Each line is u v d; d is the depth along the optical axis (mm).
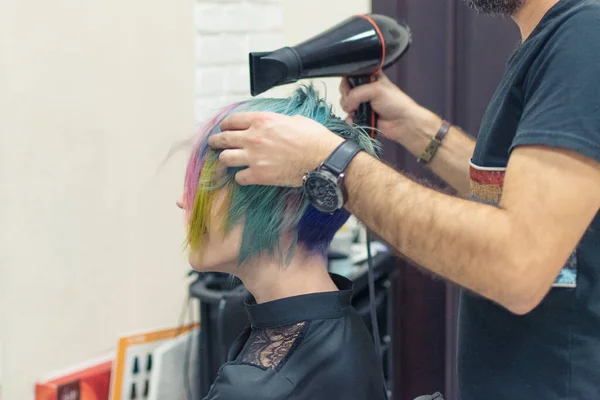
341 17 1775
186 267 1821
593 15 733
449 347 1695
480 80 1601
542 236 698
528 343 862
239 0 1762
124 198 1674
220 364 1487
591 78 704
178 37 1703
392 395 1669
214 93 1777
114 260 1676
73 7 1517
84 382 1590
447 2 1599
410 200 761
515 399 877
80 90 1554
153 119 1697
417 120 1212
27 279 1509
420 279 1719
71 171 1562
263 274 868
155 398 1599
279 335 822
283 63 979
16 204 1471
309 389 785
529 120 735
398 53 1137
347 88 1220
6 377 1493
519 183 721
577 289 831
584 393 842
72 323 1606
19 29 1434
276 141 789
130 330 1734
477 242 715
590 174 700
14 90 1440
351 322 868
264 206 835
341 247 1560
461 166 1198
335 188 775
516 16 864
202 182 862
